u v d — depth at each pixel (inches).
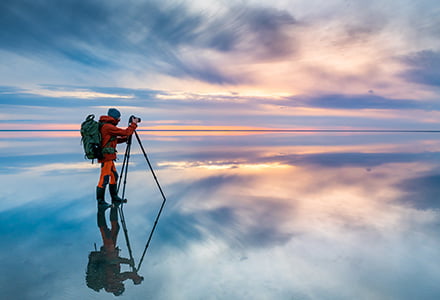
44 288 95.3
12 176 289.4
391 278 102.7
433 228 152.0
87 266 111.4
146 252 124.9
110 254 122.5
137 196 220.4
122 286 96.7
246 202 203.0
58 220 167.5
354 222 162.2
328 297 91.4
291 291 94.5
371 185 252.1
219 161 388.5
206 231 149.7
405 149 532.4
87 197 217.2
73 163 367.2
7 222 163.2
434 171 314.7
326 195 220.8
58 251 125.3
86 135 191.5
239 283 99.4
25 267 110.3
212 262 115.3
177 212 181.2
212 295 91.9
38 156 426.0
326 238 139.9
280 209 186.5
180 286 97.2
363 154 463.5
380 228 152.6
